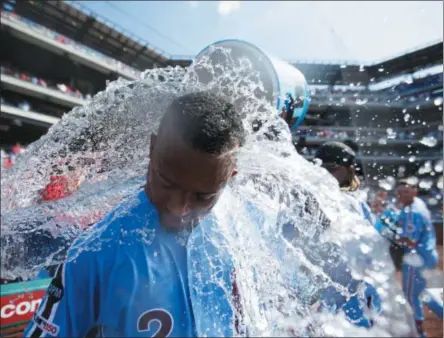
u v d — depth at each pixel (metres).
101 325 0.71
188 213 0.69
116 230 0.72
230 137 0.61
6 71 16.33
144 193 0.76
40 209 1.05
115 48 22.58
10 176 1.10
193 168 0.60
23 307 2.63
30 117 16.36
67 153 1.08
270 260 0.92
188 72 1.05
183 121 0.59
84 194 1.04
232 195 0.93
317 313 0.93
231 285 0.80
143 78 1.00
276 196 1.05
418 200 2.52
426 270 2.32
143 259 0.70
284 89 1.11
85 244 0.73
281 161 1.07
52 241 1.03
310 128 15.00
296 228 1.03
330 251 1.06
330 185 1.22
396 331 0.97
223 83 1.03
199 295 0.74
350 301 1.01
